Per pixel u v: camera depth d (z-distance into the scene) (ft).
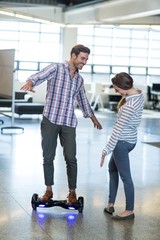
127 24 52.80
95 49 71.87
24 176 22.95
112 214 17.17
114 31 72.08
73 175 17.17
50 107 16.84
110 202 17.39
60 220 16.26
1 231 14.90
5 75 39.91
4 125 44.39
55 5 60.64
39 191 20.08
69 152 16.97
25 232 14.88
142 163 27.76
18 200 18.60
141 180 23.15
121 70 73.10
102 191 20.54
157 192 20.79
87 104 17.60
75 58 16.71
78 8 56.39
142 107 16.25
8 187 20.66
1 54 40.22
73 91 16.93
